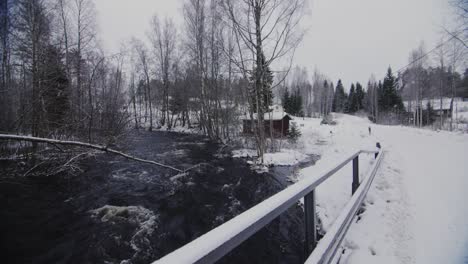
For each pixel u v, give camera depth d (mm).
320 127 34094
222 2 12430
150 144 16891
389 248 2395
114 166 11188
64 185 8578
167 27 29516
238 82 18828
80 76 5816
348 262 2160
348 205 2691
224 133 20453
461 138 13812
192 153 15094
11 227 5816
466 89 25875
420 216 3184
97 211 6758
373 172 4609
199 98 23359
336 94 73625
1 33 8250
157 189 8594
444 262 2139
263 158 12539
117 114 4625
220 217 6617
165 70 28500
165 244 5363
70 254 4918
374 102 54062
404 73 38750
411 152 9047
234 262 4602
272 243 5082
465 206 3459
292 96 57156
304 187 1630
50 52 7328
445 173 5574
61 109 6238
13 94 6523
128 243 5344
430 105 37750
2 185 7590
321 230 4281
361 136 19938
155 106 21453
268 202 1285
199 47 21312
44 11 9125
